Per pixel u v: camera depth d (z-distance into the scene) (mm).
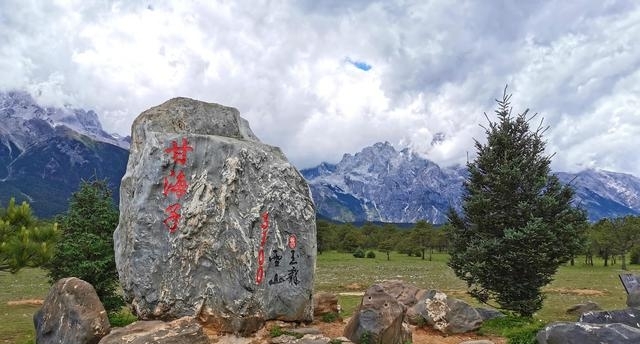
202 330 14508
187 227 16547
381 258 93000
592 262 77500
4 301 33406
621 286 43969
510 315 21562
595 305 27453
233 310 16250
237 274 16500
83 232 20984
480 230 22094
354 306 31125
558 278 52125
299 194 18141
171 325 14547
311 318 17953
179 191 16875
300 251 17688
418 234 94000
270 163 17938
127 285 16750
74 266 20312
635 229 68062
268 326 16828
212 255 16500
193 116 18609
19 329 23031
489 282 21781
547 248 20125
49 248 17266
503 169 21062
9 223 17016
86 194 21750
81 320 14797
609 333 15344
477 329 19234
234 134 19188
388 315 16109
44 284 44594
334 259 86812
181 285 16359
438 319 19391
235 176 17062
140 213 16688
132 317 20141
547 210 20844
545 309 29375
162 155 16984
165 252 16516
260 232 17016
